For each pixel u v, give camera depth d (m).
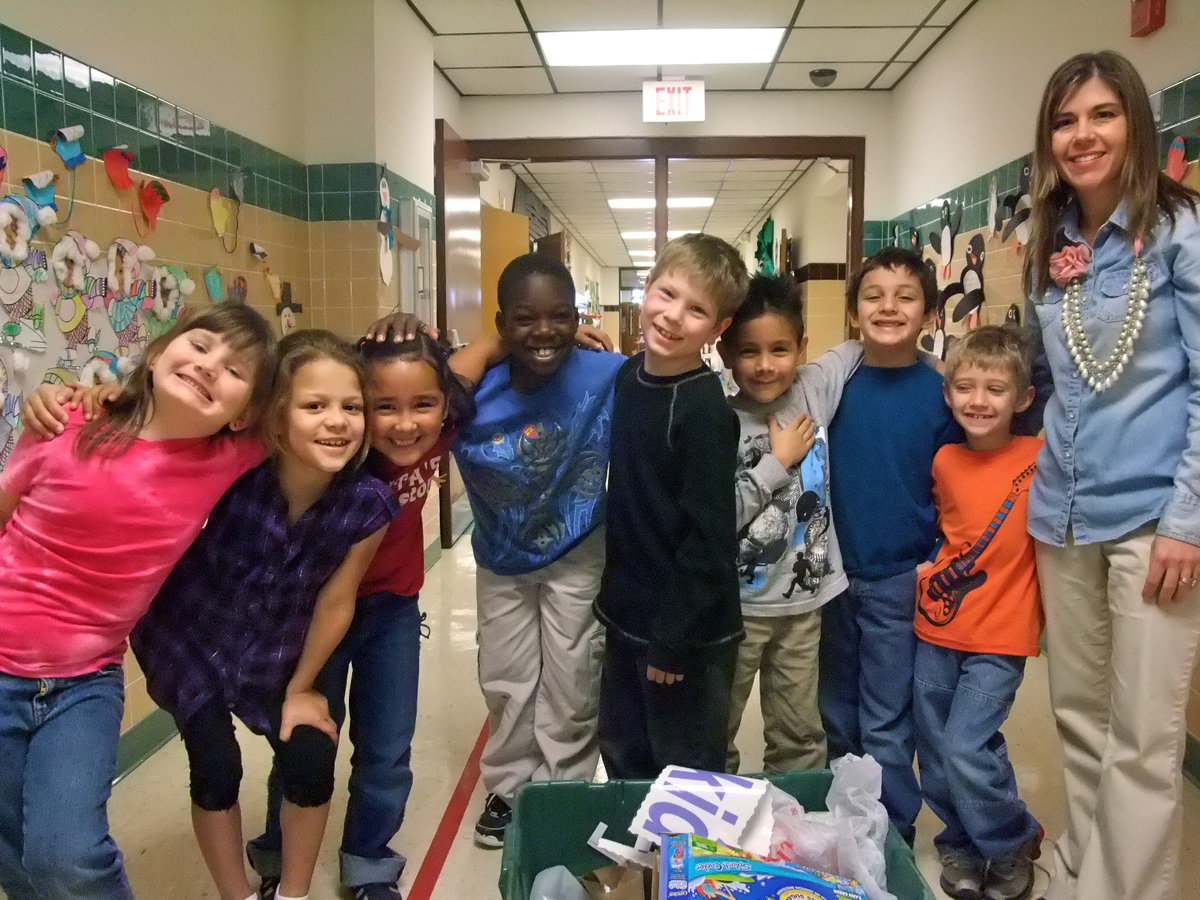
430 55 3.89
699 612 1.38
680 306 1.39
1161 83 2.29
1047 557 1.50
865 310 1.65
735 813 1.35
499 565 1.76
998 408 1.53
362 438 1.37
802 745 1.67
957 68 3.73
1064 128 1.41
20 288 1.75
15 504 1.28
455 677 2.71
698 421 1.41
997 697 1.55
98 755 1.21
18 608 1.22
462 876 1.71
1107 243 1.40
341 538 1.36
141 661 1.38
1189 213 1.33
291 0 3.14
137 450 1.24
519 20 3.74
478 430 1.66
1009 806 1.58
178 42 2.38
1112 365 1.38
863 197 4.72
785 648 1.64
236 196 2.69
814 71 4.36
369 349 1.45
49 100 1.85
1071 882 1.51
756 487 1.53
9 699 1.21
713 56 4.15
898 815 1.68
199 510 1.29
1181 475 1.30
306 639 1.41
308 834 1.39
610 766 1.67
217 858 1.40
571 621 1.75
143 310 2.17
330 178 3.27
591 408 1.67
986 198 3.40
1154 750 1.37
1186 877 1.66
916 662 1.65
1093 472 1.41
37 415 1.26
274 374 1.29
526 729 1.82
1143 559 1.36
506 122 4.75
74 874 1.16
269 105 2.96
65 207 1.89
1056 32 2.84
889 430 1.64
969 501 1.58
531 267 1.59
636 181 7.02
